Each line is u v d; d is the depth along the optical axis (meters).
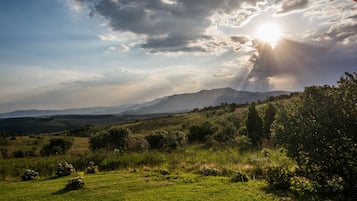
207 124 50.44
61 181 17.58
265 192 12.94
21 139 78.88
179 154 29.84
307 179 14.38
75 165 23.28
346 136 12.03
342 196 11.98
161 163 24.06
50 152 47.28
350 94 12.63
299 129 13.16
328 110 12.73
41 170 21.48
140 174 19.00
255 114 39.75
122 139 41.38
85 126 95.81
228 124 50.56
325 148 12.41
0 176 19.89
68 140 51.47
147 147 39.25
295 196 12.23
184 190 13.75
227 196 12.41
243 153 27.80
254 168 18.42
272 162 19.92
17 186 16.59
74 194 13.67
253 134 38.47
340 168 12.30
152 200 12.15
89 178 18.12
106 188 14.75
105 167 22.80
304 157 13.32
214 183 15.17
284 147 14.23
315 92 13.59
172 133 43.66
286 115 14.17
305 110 13.47
